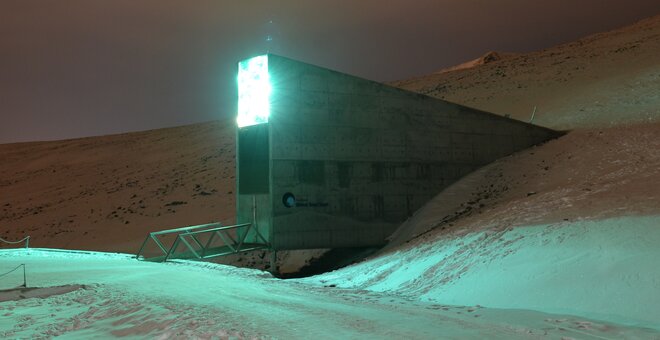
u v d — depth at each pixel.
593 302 8.71
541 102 47.16
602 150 23.84
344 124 23.11
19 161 97.19
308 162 22.19
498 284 11.10
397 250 19.47
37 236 48.41
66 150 99.19
